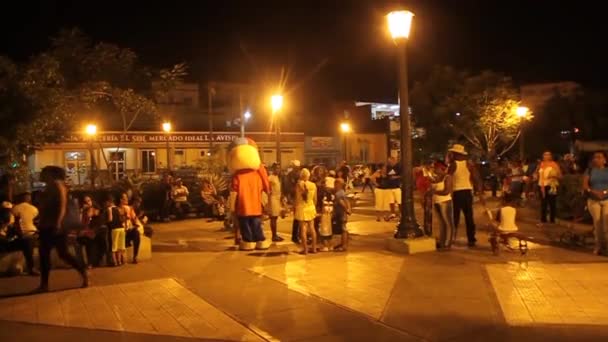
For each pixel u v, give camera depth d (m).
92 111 25.38
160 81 26.88
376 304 7.91
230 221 16.83
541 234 13.45
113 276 10.26
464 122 33.59
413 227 11.87
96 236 11.20
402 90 11.79
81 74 24.30
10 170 14.91
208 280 9.69
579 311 7.32
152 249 13.25
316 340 6.58
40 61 18.17
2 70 15.92
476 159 35.78
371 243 13.06
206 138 40.94
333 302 8.08
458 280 9.07
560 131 48.12
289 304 8.05
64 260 9.33
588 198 10.99
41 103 16.02
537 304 7.66
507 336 6.50
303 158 47.12
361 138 53.44
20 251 10.74
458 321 7.09
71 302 8.48
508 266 9.95
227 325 7.22
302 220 11.73
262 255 11.89
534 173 18.72
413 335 6.66
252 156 12.38
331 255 11.56
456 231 13.05
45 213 9.19
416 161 34.78
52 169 9.32
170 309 7.99
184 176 25.95
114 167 37.25
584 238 11.90
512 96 33.31
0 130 14.09
